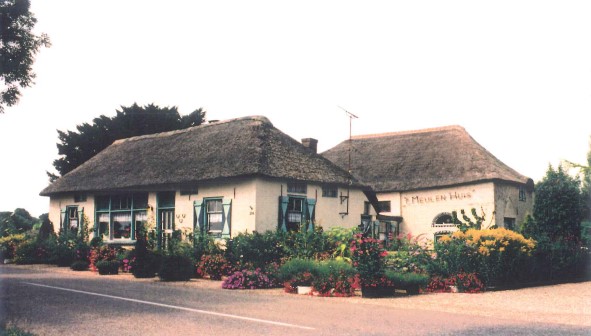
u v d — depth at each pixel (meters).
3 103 12.83
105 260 18.33
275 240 17.55
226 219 19.31
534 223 19.77
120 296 11.34
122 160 25.41
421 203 26.50
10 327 7.55
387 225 25.77
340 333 7.38
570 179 21.20
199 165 20.66
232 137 21.61
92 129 35.91
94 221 24.34
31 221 41.09
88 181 24.72
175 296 11.62
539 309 10.55
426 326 8.02
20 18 12.48
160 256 16.83
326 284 12.85
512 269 15.27
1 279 14.85
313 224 20.41
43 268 20.27
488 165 25.12
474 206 24.91
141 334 7.29
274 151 20.31
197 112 38.31
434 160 27.31
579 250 19.08
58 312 9.13
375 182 27.88
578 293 13.73
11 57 12.37
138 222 22.91
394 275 13.07
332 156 31.30
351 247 12.99
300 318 8.73
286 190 19.81
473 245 14.55
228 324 8.08
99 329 7.64
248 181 18.88
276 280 14.94
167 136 25.86
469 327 7.97
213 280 16.45
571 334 7.45
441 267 14.55
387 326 7.99
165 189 21.61
